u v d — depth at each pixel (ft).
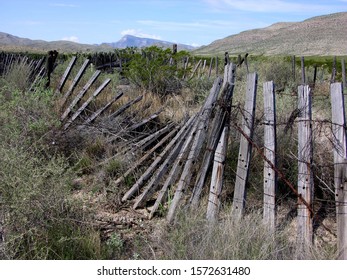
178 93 31.07
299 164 13.42
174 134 20.68
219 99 14.80
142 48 33.96
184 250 11.43
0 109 19.20
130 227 14.33
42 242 11.51
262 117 16.30
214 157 14.74
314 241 12.92
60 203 12.56
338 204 12.48
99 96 25.99
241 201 13.93
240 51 327.26
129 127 21.75
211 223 12.71
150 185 16.15
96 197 16.39
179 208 14.02
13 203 11.07
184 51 33.83
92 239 12.33
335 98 13.30
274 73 43.50
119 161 18.44
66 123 20.98
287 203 15.47
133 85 31.55
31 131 18.30
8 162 11.89
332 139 13.66
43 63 35.35
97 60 45.62
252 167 16.28
